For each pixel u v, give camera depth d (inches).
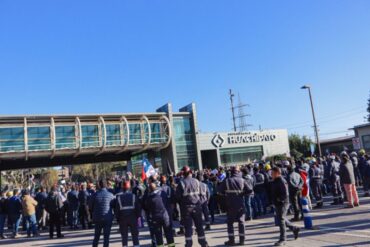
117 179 755.4
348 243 356.2
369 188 756.0
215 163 2239.2
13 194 701.9
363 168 698.2
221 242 430.0
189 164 2020.2
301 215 536.1
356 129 1819.6
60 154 1702.8
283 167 619.8
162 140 1905.8
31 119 1652.3
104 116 1782.7
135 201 393.7
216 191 629.0
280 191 380.2
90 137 1779.0
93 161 1951.3
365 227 423.2
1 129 1606.8
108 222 410.6
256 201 623.8
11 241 631.8
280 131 2471.7
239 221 401.7
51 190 642.8
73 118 1739.7
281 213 379.6
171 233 394.0
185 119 2054.6
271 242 396.2
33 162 1839.3
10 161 1787.6
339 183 650.2
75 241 565.0
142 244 477.4
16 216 689.6
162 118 1919.3
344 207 593.9
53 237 641.0
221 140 2249.0
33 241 607.2
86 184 778.2
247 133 2345.0
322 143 2647.6
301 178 517.3
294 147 2758.4
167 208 394.3
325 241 374.3
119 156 2010.3
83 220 747.4
